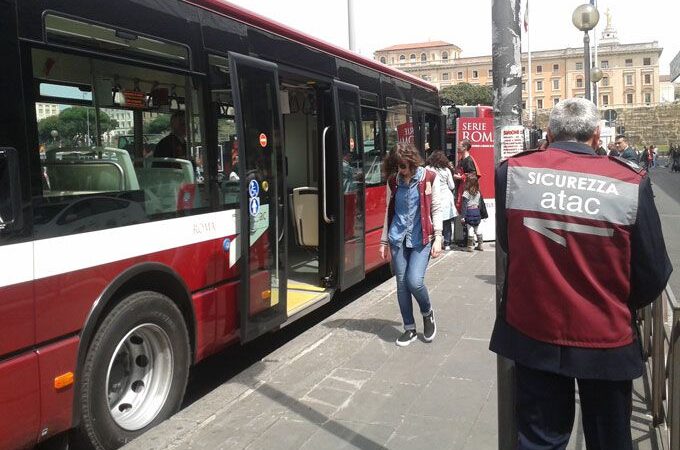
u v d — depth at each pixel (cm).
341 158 740
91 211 386
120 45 416
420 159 596
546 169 270
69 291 365
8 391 329
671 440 331
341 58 773
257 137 548
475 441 406
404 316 606
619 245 255
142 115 436
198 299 478
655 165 5925
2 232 329
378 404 466
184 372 455
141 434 418
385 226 619
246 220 512
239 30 550
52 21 368
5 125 337
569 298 260
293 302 678
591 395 272
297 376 525
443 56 14238
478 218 1150
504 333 280
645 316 514
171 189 456
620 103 12875
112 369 418
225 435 417
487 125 1243
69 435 389
